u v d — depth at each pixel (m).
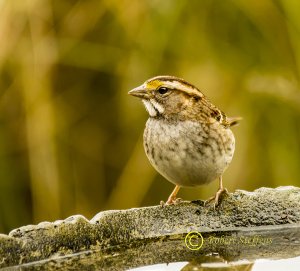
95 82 12.17
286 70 10.75
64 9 11.33
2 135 11.37
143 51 11.09
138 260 6.52
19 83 11.02
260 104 10.84
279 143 10.81
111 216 6.83
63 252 6.53
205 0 10.77
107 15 11.51
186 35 10.90
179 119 7.73
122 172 11.67
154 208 7.07
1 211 11.25
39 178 10.90
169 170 7.77
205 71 10.90
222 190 7.34
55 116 11.33
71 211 11.46
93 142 12.04
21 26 10.55
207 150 7.62
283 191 7.28
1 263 6.24
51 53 11.02
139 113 11.54
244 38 10.82
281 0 10.59
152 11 10.81
